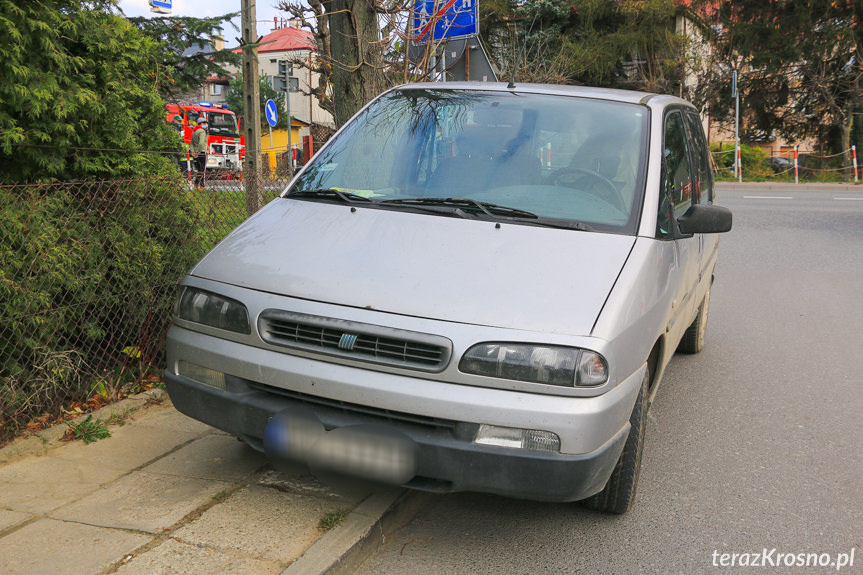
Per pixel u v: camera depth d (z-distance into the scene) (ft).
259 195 19.29
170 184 16.03
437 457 9.38
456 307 9.64
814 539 11.33
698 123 18.52
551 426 9.09
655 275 11.21
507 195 12.48
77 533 10.11
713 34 110.11
